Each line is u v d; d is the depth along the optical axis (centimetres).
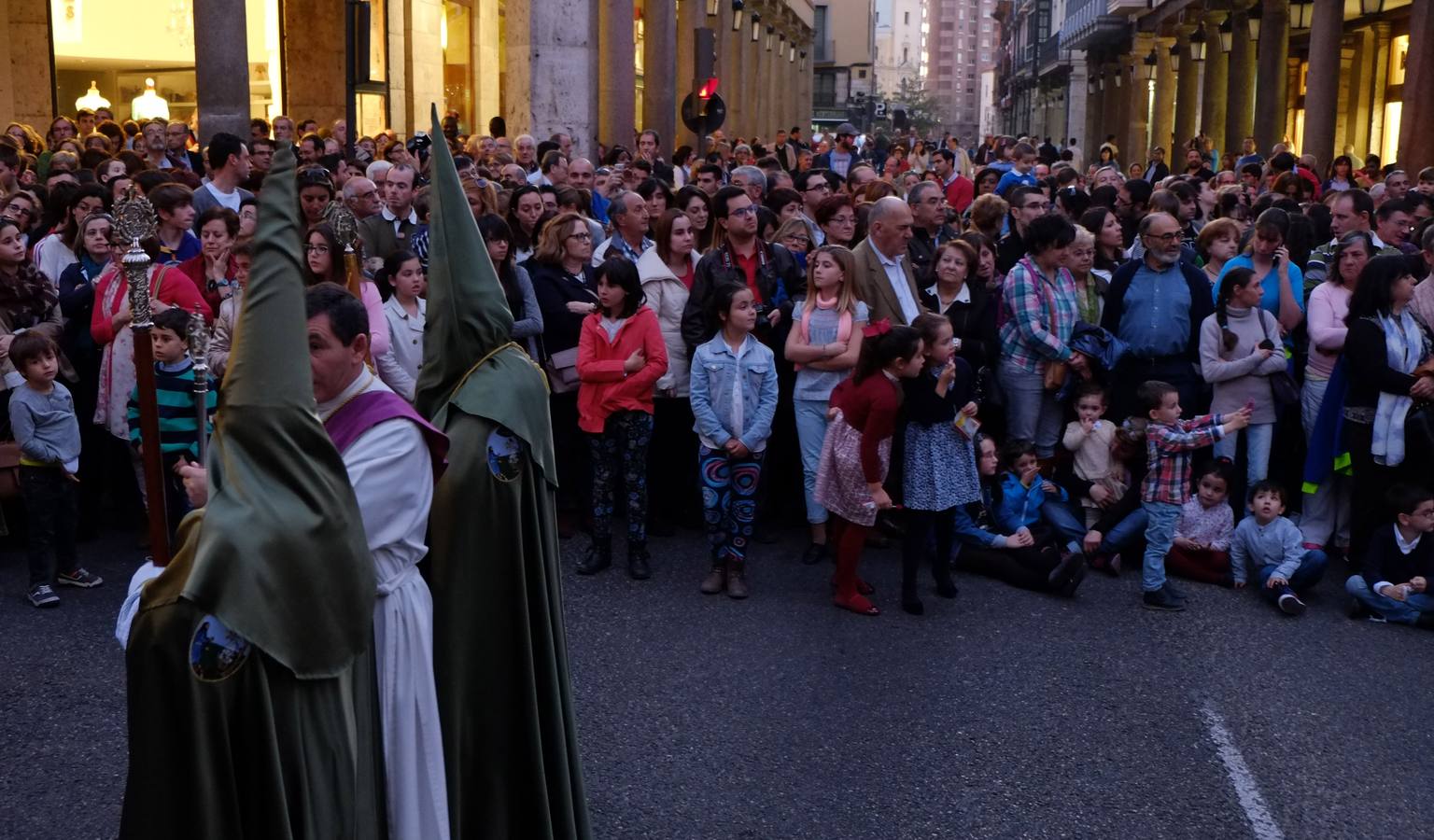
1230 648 597
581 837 359
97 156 1025
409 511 312
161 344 618
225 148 873
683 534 768
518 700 338
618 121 2041
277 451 276
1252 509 682
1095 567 706
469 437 332
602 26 2233
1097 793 456
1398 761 486
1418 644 608
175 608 266
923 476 627
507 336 347
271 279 279
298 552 274
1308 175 1386
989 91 18325
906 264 742
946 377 620
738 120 3566
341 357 307
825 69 9394
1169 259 734
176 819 268
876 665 568
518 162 1278
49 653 563
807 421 709
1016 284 737
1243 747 494
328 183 786
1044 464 757
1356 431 681
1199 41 3481
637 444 675
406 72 2225
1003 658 579
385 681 312
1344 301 725
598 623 613
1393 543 640
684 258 762
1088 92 5884
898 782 461
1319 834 433
